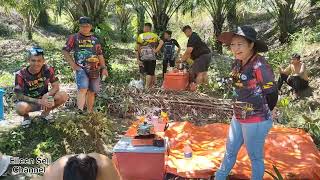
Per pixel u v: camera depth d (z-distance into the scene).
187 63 9.34
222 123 6.35
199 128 5.93
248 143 3.94
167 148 4.75
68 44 5.74
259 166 3.98
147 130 4.54
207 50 8.77
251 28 3.74
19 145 5.06
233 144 4.06
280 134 5.57
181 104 6.98
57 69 9.82
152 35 8.67
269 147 5.21
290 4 13.70
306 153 5.02
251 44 3.75
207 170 4.51
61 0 11.67
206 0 16.06
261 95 3.81
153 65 8.73
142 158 4.37
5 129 5.40
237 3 15.86
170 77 8.57
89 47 5.79
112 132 5.84
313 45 10.88
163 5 14.85
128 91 7.41
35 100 5.37
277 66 10.36
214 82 9.15
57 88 5.56
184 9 15.40
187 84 8.76
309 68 9.49
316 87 8.61
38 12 15.83
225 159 4.12
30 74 5.38
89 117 5.59
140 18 16.72
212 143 5.36
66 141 5.18
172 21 20.34
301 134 5.69
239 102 3.88
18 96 5.37
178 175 4.49
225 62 12.57
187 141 5.34
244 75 3.80
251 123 3.86
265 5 14.62
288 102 7.64
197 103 6.96
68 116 5.55
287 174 4.43
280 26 14.04
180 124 5.91
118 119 6.54
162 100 7.06
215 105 6.94
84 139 5.28
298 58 8.58
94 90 5.91
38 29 19.11
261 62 3.76
